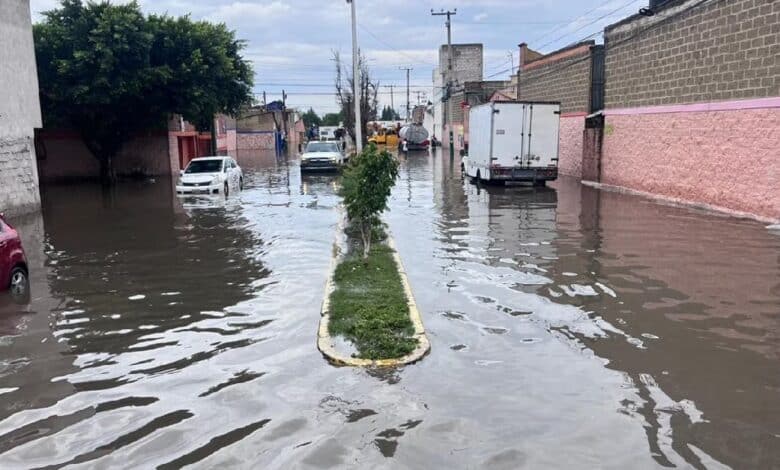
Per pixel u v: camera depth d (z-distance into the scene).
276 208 19.09
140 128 32.03
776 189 14.54
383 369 6.11
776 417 5.01
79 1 28.06
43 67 27.33
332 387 5.73
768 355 6.30
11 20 18.58
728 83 16.36
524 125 24.16
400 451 4.59
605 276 9.59
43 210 20.05
